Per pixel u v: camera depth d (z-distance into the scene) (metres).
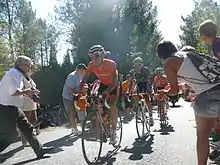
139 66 8.41
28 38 42.31
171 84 4.08
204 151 4.04
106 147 6.71
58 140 7.74
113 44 27.23
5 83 5.77
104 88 6.36
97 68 6.32
